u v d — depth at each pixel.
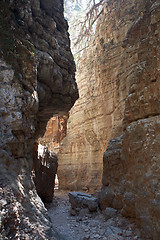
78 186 13.56
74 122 15.72
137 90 5.71
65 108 7.50
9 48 4.02
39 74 5.36
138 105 5.60
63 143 16.31
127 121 6.06
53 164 9.73
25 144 4.19
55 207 9.09
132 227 5.05
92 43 14.35
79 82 15.90
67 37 7.24
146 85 5.42
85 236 4.86
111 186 6.58
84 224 6.13
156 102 5.05
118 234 4.89
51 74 5.74
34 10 5.44
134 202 5.16
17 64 4.14
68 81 6.89
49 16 6.21
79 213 7.27
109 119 11.46
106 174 6.89
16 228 2.93
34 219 3.53
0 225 2.56
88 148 13.74
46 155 8.92
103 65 12.18
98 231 5.30
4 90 3.76
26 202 3.60
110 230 5.18
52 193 9.84
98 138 12.58
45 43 5.67
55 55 6.11
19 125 3.84
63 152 15.77
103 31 12.82
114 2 11.98
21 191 3.53
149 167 4.73
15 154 3.79
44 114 7.50
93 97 13.29
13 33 4.27
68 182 14.59
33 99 4.45
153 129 4.88
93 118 13.30
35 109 4.67
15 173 3.60
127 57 9.68
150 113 5.20
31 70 4.51
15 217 2.96
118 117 10.19
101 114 12.38
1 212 2.70
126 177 5.67
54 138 21.52
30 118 4.45
